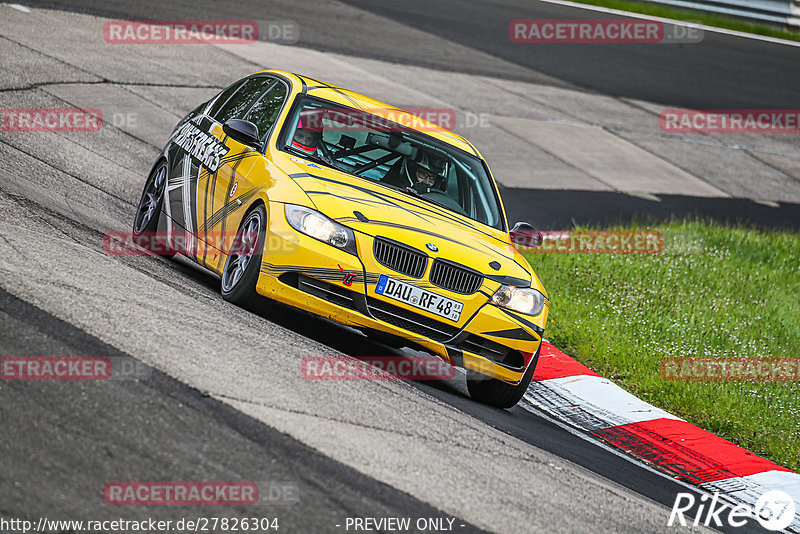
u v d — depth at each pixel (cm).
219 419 1623
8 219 2514
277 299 2330
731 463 2569
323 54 6950
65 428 1462
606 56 9256
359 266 2292
